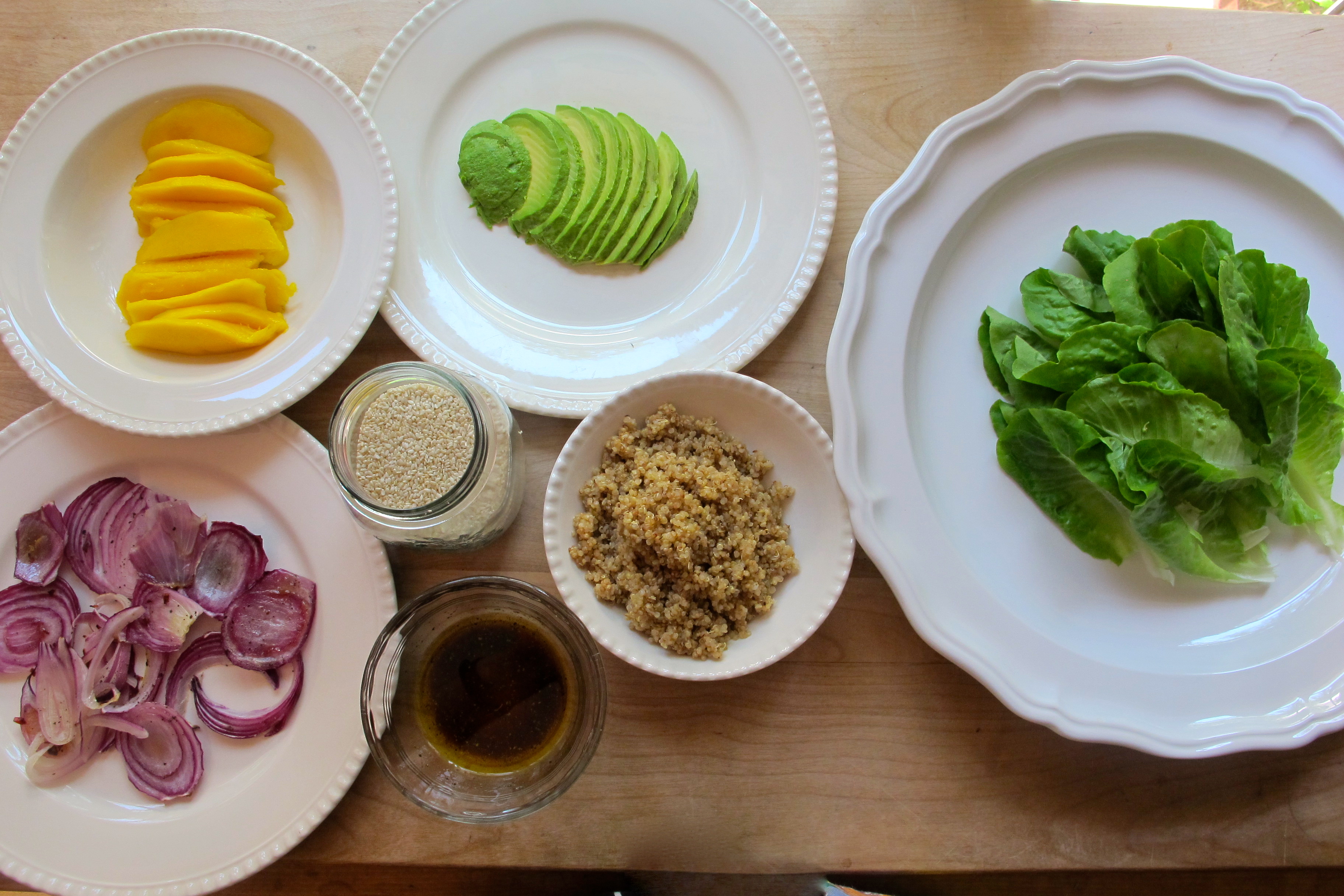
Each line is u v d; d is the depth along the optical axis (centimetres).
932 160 97
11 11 104
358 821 96
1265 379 87
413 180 103
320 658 95
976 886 124
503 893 123
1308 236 100
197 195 99
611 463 95
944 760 97
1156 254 92
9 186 98
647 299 104
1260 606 95
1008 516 97
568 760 91
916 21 105
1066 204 102
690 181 104
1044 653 93
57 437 98
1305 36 105
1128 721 91
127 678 97
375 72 101
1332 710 91
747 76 103
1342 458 97
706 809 96
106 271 103
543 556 100
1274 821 96
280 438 97
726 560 90
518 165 103
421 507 84
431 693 95
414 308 101
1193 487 87
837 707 97
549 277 105
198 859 93
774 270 101
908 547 94
